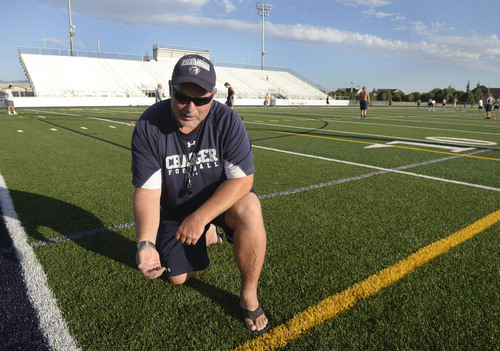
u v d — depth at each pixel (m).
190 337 1.57
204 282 2.02
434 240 2.60
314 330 1.61
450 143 8.27
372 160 5.86
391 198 3.66
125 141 7.70
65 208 3.24
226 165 1.73
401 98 77.62
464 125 14.22
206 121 1.72
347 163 5.57
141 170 1.71
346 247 2.47
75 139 7.96
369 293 1.90
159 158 1.73
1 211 3.15
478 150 7.18
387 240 2.59
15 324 1.65
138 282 2.01
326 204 3.44
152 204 1.71
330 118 17.55
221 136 1.71
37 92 31.61
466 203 3.51
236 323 1.67
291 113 22.47
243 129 1.74
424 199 3.64
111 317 1.70
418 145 7.78
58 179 4.31
